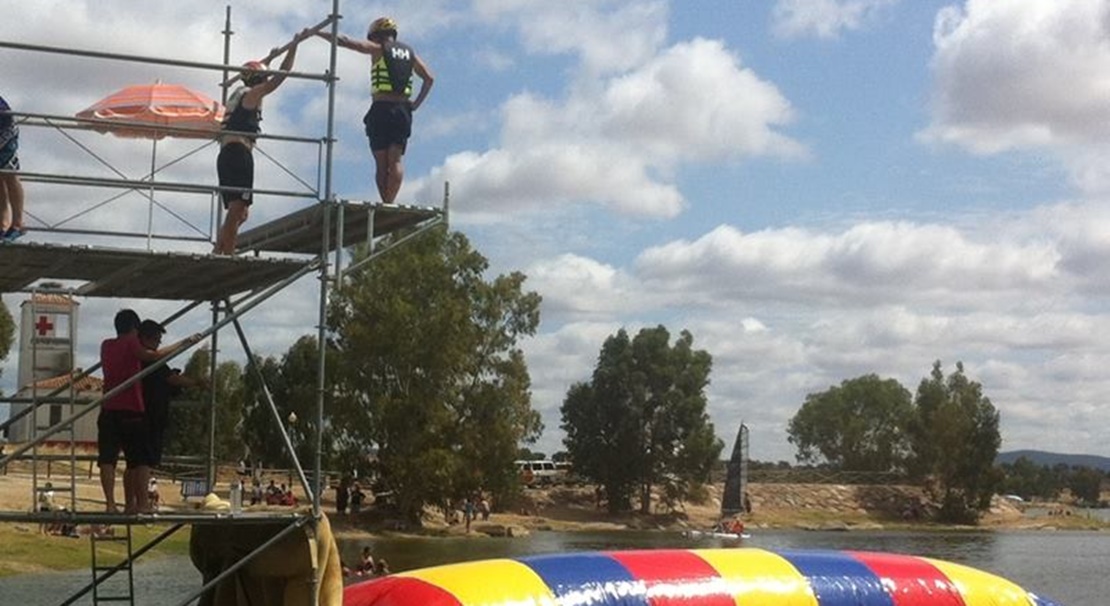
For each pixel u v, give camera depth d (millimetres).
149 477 12695
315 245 14461
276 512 12664
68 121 12945
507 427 76000
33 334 13852
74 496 12453
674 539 87312
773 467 139625
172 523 12359
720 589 13703
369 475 75938
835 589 14211
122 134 14523
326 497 82000
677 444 104438
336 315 75062
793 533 107125
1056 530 128875
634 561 14016
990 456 124812
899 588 14516
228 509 12938
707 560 14242
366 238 13867
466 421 76625
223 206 14328
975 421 125125
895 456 165125
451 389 75688
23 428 16891
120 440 12602
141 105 14438
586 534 90500
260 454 79875
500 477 77312
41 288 14023
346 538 71688
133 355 12586
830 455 177125
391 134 14203
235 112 13703
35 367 13766
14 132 12766
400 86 14180
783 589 13992
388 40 14211
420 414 74625
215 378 15102
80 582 36719
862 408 175625
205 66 13016
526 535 82812
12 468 40406
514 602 12867
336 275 13031
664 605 13336
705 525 104188
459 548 66438
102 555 43219
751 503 121188
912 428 129625
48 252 12195
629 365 104125
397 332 73250
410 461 74250
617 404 103688
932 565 15211
